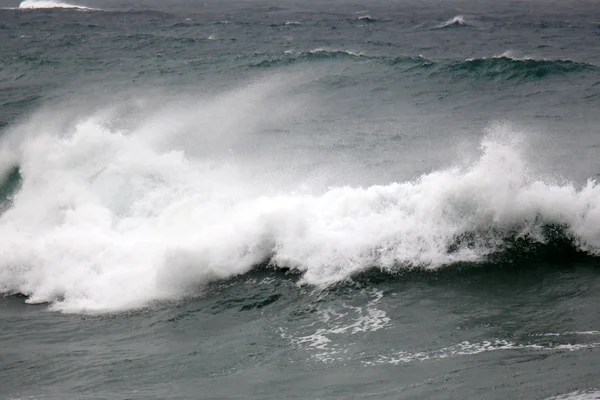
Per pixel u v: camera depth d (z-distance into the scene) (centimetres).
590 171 5422
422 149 6188
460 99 8594
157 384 2725
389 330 3142
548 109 7981
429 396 2422
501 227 3881
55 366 2958
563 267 3678
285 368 2820
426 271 3697
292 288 3653
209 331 3297
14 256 4112
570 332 2962
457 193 3903
